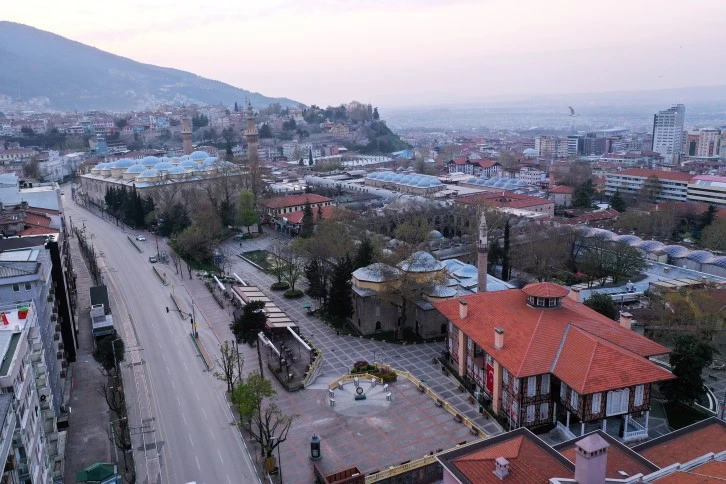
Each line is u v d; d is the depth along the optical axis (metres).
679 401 100.50
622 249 166.50
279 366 116.94
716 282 149.12
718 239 199.00
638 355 90.88
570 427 91.50
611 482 51.00
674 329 119.44
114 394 98.25
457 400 103.31
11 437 59.81
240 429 95.00
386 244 177.62
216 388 109.75
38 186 196.50
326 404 102.62
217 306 154.75
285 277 172.62
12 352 67.38
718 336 122.94
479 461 59.88
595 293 137.62
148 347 128.62
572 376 85.62
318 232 178.88
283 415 93.56
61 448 87.81
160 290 168.50
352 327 140.00
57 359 106.62
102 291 148.38
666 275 171.75
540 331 96.06
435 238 193.38
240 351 126.00
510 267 175.00
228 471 84.44
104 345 112.25
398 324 139.25
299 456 87.25
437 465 81.88
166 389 109.44
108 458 88.19
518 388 89.62
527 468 56.75
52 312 109.06
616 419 93.81
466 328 106.06
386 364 119.31
